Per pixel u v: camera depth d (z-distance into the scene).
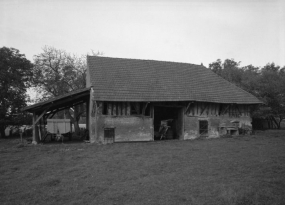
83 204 6.66
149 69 22.44
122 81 19.47
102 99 17.00
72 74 30.17
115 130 18.00
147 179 8.70
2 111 25.23
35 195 7.39
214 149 14.74
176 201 6.72
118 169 10.09
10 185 8.34
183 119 20.33
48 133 18.91
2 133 26.73
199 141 18.73
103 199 6.96
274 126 33.69
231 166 10.34
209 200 6.71
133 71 21.38
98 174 9.39
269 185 7.86
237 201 6.61
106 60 21.95
